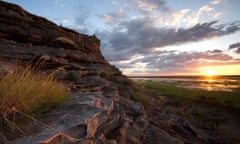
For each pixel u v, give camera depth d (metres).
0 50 5.93
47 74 6.36
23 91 2.51
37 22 9.05
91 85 8.02
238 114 24.09
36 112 2.66
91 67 11.91
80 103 3.77
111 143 3.19
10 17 7.55
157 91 47.41
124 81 15.09
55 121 2.63
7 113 2.12
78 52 11.39
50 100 3.13
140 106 7.57
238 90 54.00
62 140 2.22
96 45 18.48
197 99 35.72
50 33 9.55
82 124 2.73
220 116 23.25
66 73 7.45
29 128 2.22
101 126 3.49
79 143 2.41
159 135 5.54
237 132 16.00
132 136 4.47
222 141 11.86
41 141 1.91
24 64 6.08
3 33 7.00
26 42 7.99
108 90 8.97
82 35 15.25
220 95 39.75
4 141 1.80
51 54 8.12
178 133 8.88
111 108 4.39
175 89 53.06
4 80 2.50
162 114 11.06
